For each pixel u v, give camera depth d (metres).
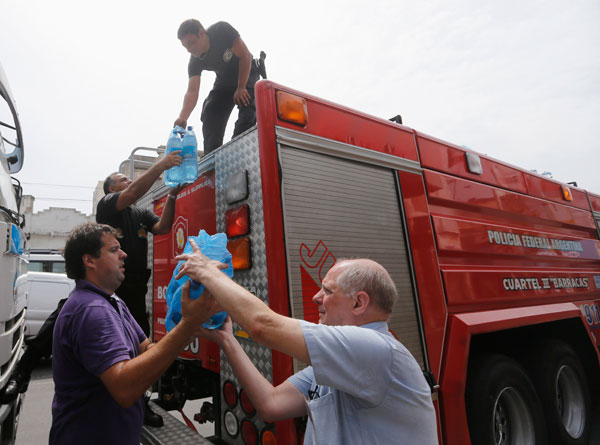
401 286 2.39
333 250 2.09
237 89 3.04
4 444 2.62
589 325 4.11
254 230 1.99
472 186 3.20
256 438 1.88
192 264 1.25
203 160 2.61
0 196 2.37
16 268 2.63
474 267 2.97
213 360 2.44
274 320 1.09
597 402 3.83
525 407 2.84
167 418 2.51
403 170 2.65
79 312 1.38
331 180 2.21
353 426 1.10
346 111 2.41
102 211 2.50
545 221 4.02
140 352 1.69
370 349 1.07
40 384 6.23
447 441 2.31
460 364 2.47
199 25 2.87
